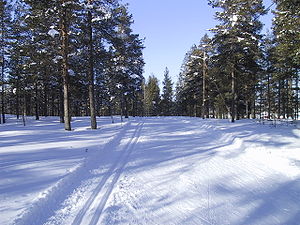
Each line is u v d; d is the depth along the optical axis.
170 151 9.19
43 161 7.36
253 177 5.98
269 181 5.66
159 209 4.29
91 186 5.45
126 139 12.24
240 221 3.83
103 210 4.23
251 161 7.53
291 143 9.89
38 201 4.36
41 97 39.56
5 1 22.97
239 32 20.36
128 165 7.25
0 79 24.05
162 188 5.32
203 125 18.48
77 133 14.39
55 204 4.50
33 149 9.31
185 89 40.12
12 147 9.80
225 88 26.27
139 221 3.84
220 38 21.17
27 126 20.30
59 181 5.48
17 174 6.07
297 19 13.99
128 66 30.27
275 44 26.09
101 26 16.55
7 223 3.58
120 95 29.61
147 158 8.10
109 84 29.64
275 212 4.13
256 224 3.74
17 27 22.80
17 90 23.08
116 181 5.79
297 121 19.62
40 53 16.53
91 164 7.36
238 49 20.67
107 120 26.38
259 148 8.85
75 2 15.17
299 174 5.96
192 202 4.58
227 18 20.56
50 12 14.65
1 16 22.88
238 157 8.09
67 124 16.27
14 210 4.06
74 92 23.41
